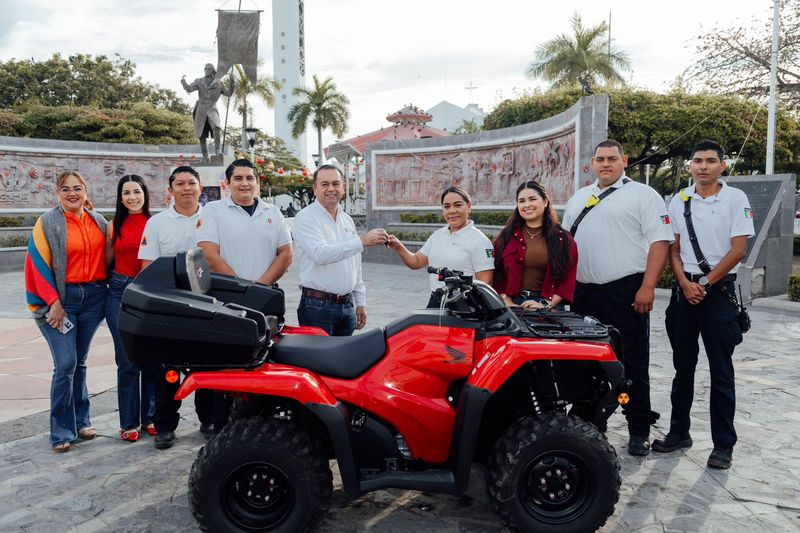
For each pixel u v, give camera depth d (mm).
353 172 41281
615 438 4629
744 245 4043
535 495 3195
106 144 21453
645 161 25609
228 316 3066
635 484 3840
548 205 4176
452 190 4242
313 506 3082
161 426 4445
